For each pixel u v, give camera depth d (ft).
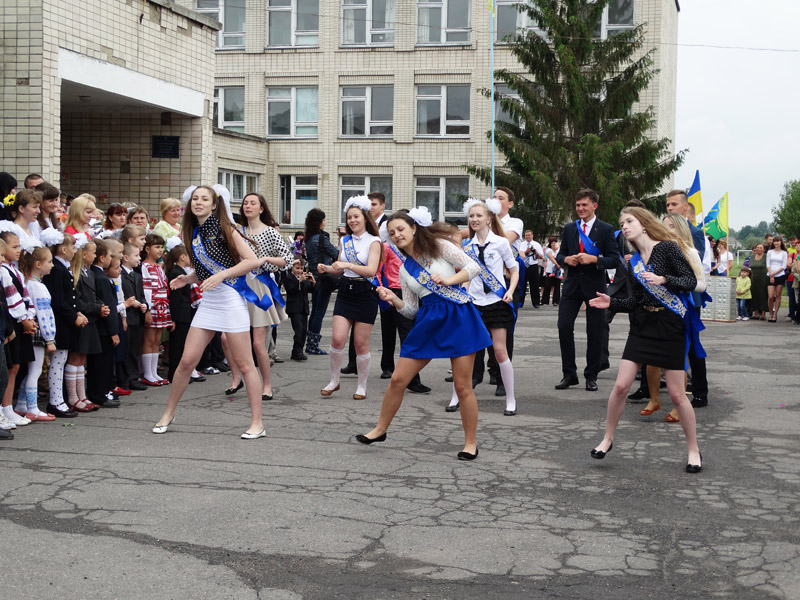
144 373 33.65
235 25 111.96
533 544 16.19
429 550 15.80
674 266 21.25
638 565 15.20
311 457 22.40
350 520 17.39
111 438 24.23
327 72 110.11
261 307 29.25
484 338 22.38
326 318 64.75
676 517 17.89
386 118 110.32
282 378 36.04
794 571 14.97
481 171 100.42
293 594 13.78
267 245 30.89
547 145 99.35
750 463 22.49
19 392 26.81
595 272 33.68
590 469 21.72
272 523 17.12
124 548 15.64
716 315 71.51
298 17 110.93
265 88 111.86
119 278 30.50
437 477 20.72
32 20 45.80
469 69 107.96
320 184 110.93
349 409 29.25
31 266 25.76
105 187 63.52
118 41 52.31
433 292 22.22
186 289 34.04
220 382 34.71
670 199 30.73
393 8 109.19
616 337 54.85
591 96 101.86
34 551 15.39
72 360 27.94
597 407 30.40
